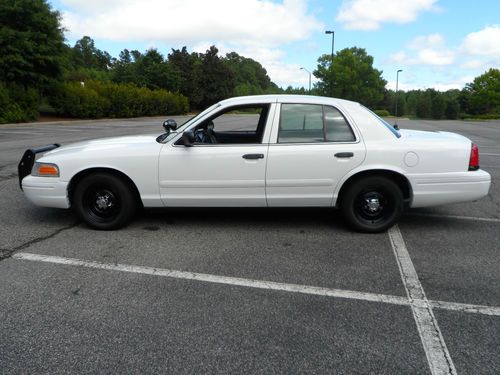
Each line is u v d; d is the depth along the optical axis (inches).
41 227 190.7
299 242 173.8
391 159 174.2
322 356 98.7
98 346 101.9
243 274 143.0
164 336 106.1
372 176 178.2
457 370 94.1
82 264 149.9
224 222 199.0
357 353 99.9
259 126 185.0
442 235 183.8
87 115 1164.5
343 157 174.1
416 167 175.3
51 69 1009.5
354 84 2086.6
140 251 162.9
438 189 177.5
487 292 130.7
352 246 169.6
